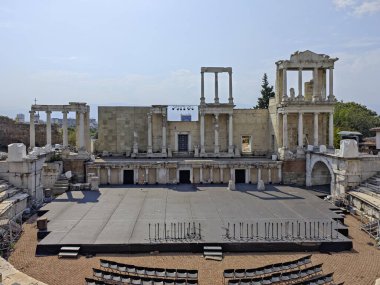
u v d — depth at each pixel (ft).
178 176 162.61
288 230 93.56
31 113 168.45
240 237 87.76
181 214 108.58
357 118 290.15
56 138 219.20
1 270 61.41
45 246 82.58
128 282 65.46
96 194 138.21
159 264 77.41
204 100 185.47
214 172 163.53
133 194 138.51
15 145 122.83
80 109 167.32
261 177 164.96
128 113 190.49
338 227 95.81
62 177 152.56
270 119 188.96
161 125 190.29
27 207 119.44
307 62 168.66
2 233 87.25
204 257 81.15
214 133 188.24
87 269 74.28
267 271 70.13
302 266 75.87
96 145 191.52
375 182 123.44
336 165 133.69
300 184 164.25
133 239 86.43
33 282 57.36
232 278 69.77
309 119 177.78
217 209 114.52
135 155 184.03
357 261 78.84
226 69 185.06
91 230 93.15
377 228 96.27
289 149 170.19
